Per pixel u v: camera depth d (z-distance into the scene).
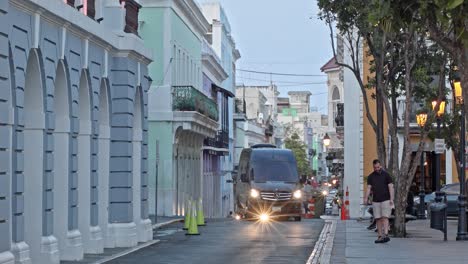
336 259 22.00
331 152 82.69
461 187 28.20
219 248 26.47
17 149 18.62
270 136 121.56
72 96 22.64
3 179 17.47
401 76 35.00
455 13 10.93
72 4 23.39
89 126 24.59
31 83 20.22
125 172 27.48
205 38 71.50
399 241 27.97
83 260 22.72
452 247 25.44
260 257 23.50
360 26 30.95
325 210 77.38
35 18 19.62
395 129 31.22
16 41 18.45
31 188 20.48
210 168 69.00
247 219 46.84
